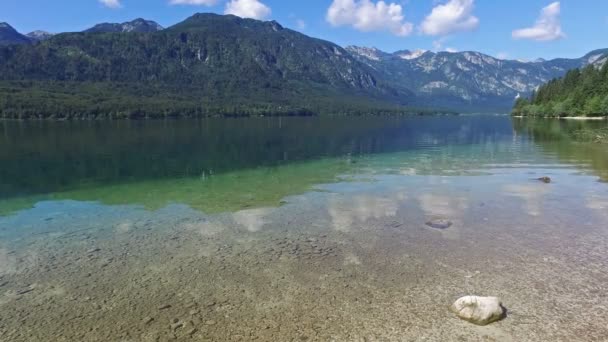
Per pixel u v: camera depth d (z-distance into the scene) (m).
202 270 11.45
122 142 56.16
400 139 59.16
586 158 33.59
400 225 15.49
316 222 15.94
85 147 48.81
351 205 18.58
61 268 11.61
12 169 31.20
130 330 8.57
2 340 8.27
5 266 11.77
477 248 13.02
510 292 10.10
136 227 15.38
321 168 30.50
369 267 11.62
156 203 19.25
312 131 83.19
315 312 9.23
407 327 8.64
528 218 16.25
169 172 29.30
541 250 12.79
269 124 121.56
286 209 17.94
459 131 77.94
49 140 59.03
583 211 17.19
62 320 8.95
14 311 9.33
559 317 8.98
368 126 107.25
